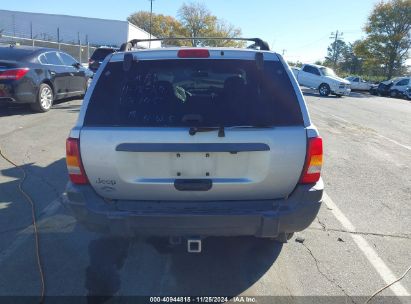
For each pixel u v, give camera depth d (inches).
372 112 628.4
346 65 2802.7
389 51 1619.1
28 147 264.4
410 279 128.3
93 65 588.1
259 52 116.6
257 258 136.7
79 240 145.0
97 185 107.0
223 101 110.0
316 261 136.6
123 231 107.1
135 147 102.1
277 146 103.7
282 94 109.9
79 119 107.1
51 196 184.4
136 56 115.7
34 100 371.9
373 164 270.4
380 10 1599.4
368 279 127.3
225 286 120.7
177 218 104.4
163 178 105.0
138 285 120.0
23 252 136.0
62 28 1807.3
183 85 116.4
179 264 131.5
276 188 107.3
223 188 105.4
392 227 167.5
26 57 369.7
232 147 102.3
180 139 101.8
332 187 216.8
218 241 146.5
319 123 457.7
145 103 109.0
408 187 221.8
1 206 172.2
